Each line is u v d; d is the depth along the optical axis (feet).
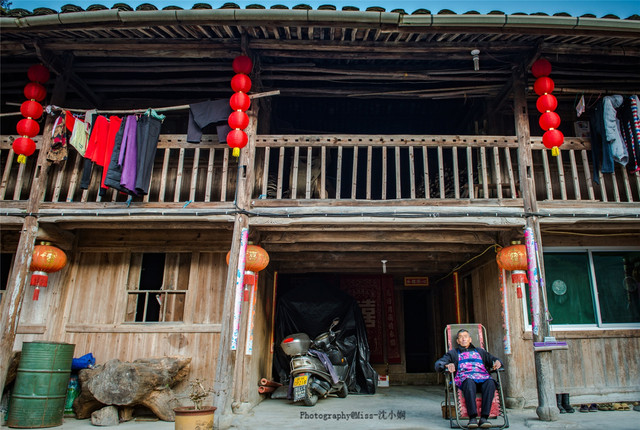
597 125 22.39
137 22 19.21
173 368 21.04
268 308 29.04
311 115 31.01
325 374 24.77
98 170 24.34
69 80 23.73
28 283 23.82
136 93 27.50
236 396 20.85
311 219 20.74
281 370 29.50
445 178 28.71
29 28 19.54
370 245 26.00
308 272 33.96
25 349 18.85
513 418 19.45
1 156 25.13
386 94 25.00
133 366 19.27
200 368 22.77
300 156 28.22
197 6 18.76
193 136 21.56
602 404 22.65
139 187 20.38
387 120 31.50
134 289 24.39
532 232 20.38
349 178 33.32
